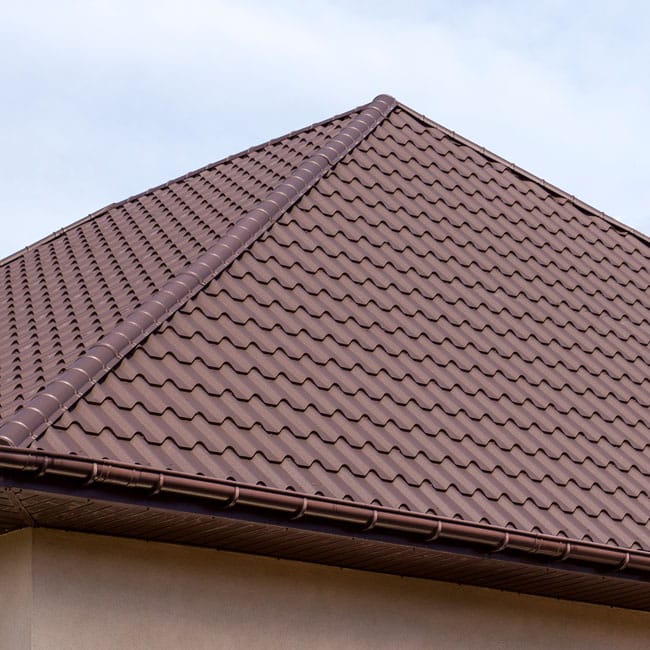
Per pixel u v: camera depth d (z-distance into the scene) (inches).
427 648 517.7
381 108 811.4
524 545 492.1
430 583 526.6
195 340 530.0
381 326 598.5
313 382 535.2
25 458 405.7
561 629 556.1
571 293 708.0
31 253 839.1
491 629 536.4
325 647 494.3
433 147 796.6
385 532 470.3
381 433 522.0
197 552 478.3
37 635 440.8
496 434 557.0
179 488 430.3
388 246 668.7
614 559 510.9
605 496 549.6
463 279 671.1
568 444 574.2
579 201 815.7
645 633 580.7
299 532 458.3
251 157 823.1
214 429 479.5
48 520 444.8
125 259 705.6
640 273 768.3
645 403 634.2
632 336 693.3
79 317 613.9
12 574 458.0
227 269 589.9
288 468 474.0
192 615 471.2
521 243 735.7
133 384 486.9
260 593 486.9
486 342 625.6
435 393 566.9
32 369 548.1
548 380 617.6
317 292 602.5
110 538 463.5
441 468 518.0
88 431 445.4
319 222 663.1
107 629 454.3
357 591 507.5
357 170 729.6
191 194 797.2
